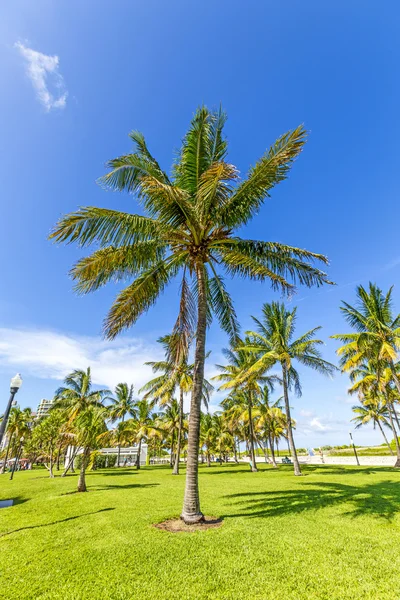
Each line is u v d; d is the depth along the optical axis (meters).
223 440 43.09
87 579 4.26
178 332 8.96
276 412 28.69
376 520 6.76
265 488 11.67
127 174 7.51
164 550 5.18
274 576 4.21
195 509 6.78
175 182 8.97
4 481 20.67
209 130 8.55
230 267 9.12
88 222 6.94
